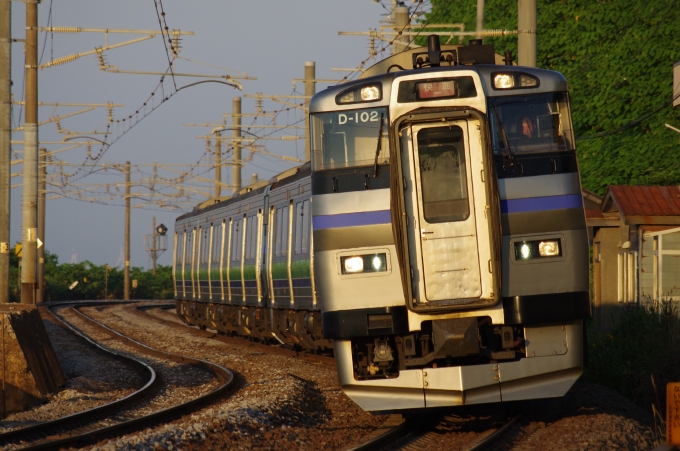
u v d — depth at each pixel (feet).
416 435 121.70
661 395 160.45
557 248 116.06
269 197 230.68
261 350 249.96
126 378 207.72
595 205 298.76
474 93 117.70
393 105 118.11
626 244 267.59
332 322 118.42
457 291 114.93
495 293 112.98
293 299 204.85
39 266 571.28
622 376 169.27
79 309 488.44
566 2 367.86
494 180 113.70
